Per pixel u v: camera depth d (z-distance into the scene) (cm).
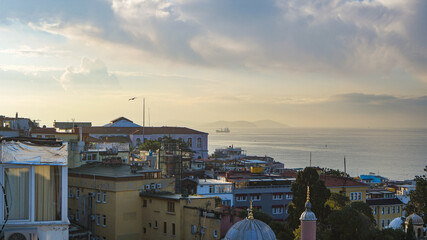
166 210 7788
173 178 8881
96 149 10519
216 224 7112
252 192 12750
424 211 11956
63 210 3962
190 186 12231
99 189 8294
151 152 12588
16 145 3831
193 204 7719
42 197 3919
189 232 7475
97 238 8256
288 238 8850
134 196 8231
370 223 9044
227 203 12444
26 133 11481
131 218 8162
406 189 16975
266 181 13100
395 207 14400
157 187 8594
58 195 3959
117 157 9888
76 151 9481
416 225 9862
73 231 7731
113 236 7981
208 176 14538
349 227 8712
